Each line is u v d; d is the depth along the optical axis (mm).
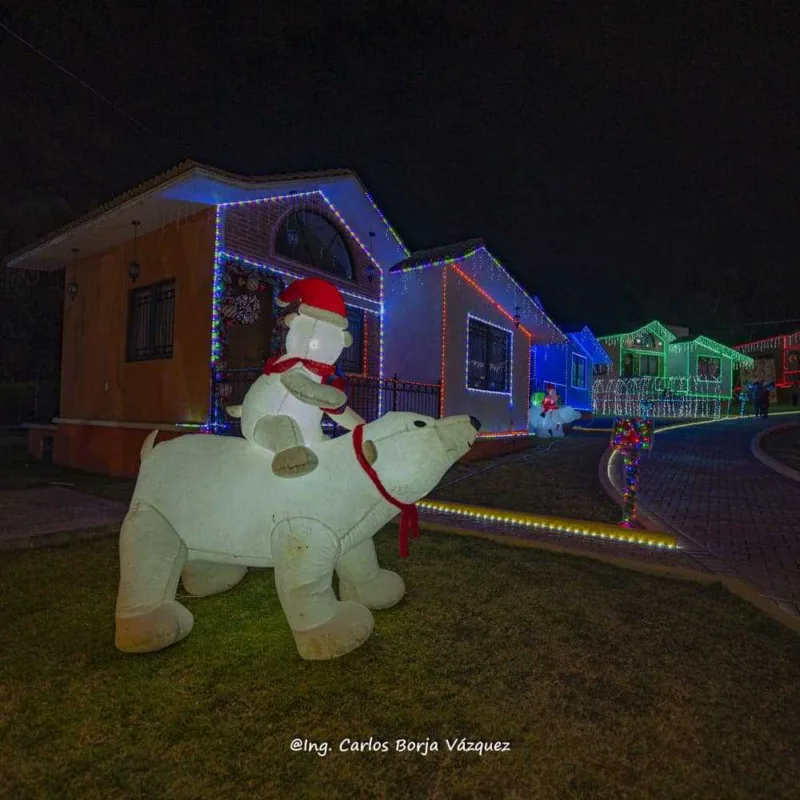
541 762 2539
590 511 7918
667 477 10648
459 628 3838
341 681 3145
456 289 13016
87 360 12203
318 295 3527
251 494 3395
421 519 7270
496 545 5969
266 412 3404
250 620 3898
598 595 4477
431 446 3412
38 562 5066
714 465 12008
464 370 13266
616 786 2402
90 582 4566
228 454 3582
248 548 3436
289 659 3371
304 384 3301
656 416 27953
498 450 14359
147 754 2541
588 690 3109
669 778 2453
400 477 3398
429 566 5160
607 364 31844
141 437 10492
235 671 3229
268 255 10406
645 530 6520
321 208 11547
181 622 3389
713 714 2914
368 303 12797
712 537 6473
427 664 3348
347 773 2449
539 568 5133
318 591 3307
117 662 3295
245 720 2789
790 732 2789
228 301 9641
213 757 2529
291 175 9859
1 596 4266
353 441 3469
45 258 12617
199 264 9719
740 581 4781
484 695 3039
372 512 3465
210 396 9320
